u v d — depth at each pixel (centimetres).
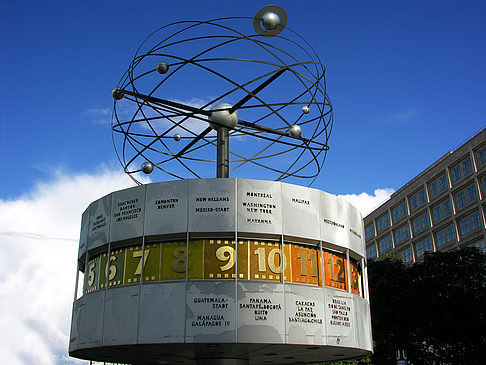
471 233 7594
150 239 2058
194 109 2378
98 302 2081
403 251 9481
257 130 2481
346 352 2234
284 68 2125
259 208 2050
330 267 2167
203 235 2012
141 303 1958
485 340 4288
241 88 2117
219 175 2381
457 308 4409
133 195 2139
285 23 2069
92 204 2319
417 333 4569
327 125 2388
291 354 2275
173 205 2055
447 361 4438
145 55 2188
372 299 4716
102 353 2253
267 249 2023
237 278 1941
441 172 8494
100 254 2209
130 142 2470
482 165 7500
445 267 4669
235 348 2039
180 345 1939
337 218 2250
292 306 1966
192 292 1919
